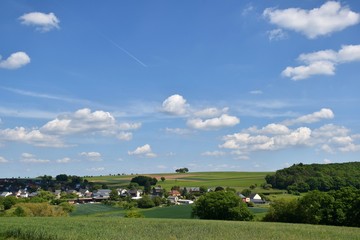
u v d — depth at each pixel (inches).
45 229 1945.1
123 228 2153.1
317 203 3444.9
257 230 2201.0
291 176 7165.4
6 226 2069.4
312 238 1902.1
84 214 5152.6
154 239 1690.5
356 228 2662.4
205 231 2073.1
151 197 7071.9
